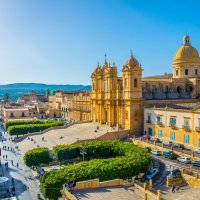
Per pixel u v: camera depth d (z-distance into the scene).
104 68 122.69
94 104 131.88
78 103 168.38
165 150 78.56
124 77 106.75
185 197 42.00
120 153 73.75
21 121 150.00
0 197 61.44
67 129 119.81
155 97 113.19
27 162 76.06
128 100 103.81
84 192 40.72
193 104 101.88
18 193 64.19
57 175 51.94
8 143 118.75
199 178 50.88
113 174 55.03
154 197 38.50
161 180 58.41
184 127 83.56
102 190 41.59
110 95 117.31
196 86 119.94
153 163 70.69
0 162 87.50
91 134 103.25
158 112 94.50
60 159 76.19
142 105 105.31
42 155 77.38
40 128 133.88
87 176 52.53
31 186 68.38
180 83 123.12
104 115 124.50
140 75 105.19
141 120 105.50
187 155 72.62
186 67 129.62
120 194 40.22
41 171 72.31
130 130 103.19
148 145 87.06
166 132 91.19
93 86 133.00
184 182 53.19
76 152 78.00
